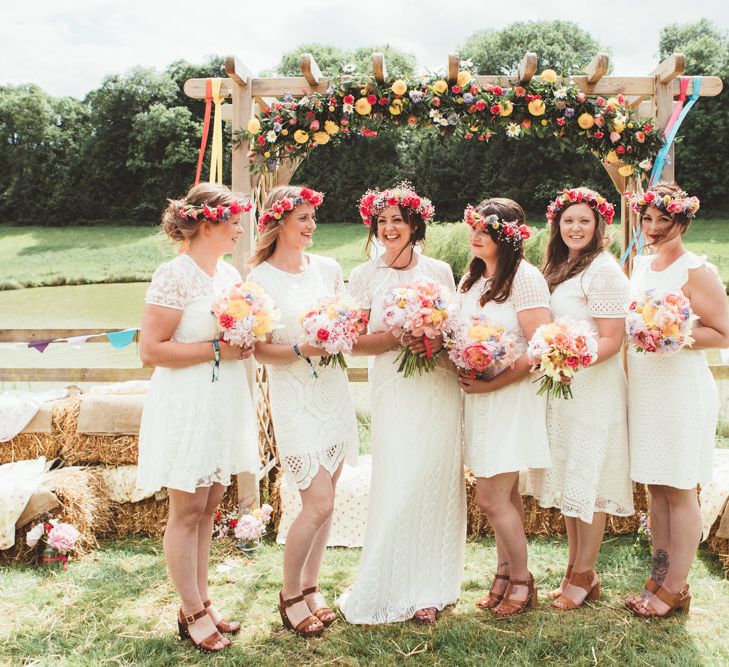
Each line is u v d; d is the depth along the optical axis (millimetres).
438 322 2727
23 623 3051
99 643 2869
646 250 4008
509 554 2998
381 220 3059
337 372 3033
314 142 3908
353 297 3143
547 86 3822
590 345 2600
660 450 2881
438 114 3789
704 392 2908
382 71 3770
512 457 2865
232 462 2789
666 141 3891
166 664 2689
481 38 40375
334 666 2660
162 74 40312
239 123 4012
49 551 3695
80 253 31281
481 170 30375
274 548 3943
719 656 2670
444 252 12086
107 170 37656
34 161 37656
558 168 29156
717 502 3533
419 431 2967
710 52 32844
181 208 2703
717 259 21609
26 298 20781
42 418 4262
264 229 3035
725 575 3455
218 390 2705
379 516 2982
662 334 2699
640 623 2922
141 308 18500
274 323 2734
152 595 3330
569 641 2779
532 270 2918
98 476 4152
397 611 2973
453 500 3090
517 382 2895
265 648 2797
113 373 4582
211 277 2795
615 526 4078
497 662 2648
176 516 2736
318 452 2908
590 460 2912
